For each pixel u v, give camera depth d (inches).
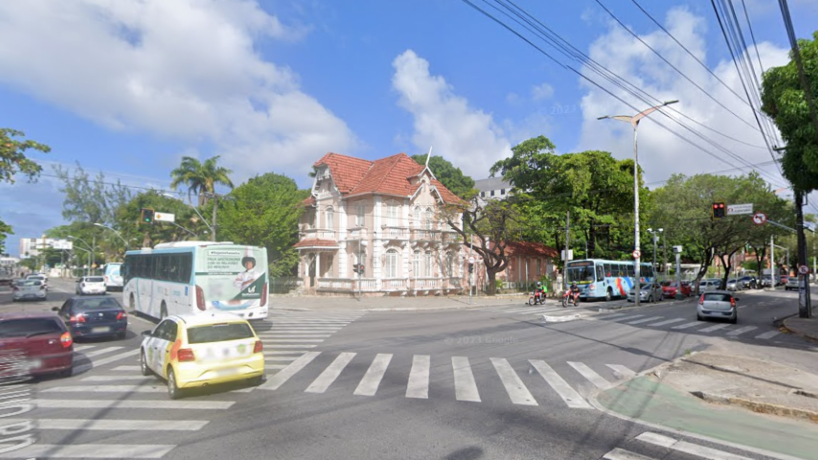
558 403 334.0
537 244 2075.5
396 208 1477.6
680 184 1640.0
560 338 642.2
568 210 1585.9
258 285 682.2
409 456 232.4
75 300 646.5
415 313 1027.3
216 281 655.1
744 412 324.5
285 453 236.1
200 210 1876.2
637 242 1250.0
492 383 387.9
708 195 1579.7
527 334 677.9
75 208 2952.8
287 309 1104.2
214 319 364.5
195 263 646.5
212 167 1902.1
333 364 459.5
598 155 1566.2
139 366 462.9
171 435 263.0
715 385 385.4
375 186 1430.9
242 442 251.8
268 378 402.0
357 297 1396.4
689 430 283.4
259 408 315.6
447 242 1603.1
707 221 1582.2
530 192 1765.5
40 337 394.3
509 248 1886.1
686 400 350.9
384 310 1104.2
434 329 733.9
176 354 338.6
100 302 651.5
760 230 1551.4
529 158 1695.4
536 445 250.8
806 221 2315.5
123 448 243.1
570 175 1513.3
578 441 258.7
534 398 345.7
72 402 331.6
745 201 1509.6
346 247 1517.0
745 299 1606.8
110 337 623.2
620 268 1587.1
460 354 515.2
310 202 1662.2
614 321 871.7
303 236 1690.5
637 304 1237.7
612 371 444.5
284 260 1589.6
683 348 580.7
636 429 282.8
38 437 260.1
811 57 577.3
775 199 1521.9
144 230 2273.6
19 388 372.8
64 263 4362.7
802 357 532.1
